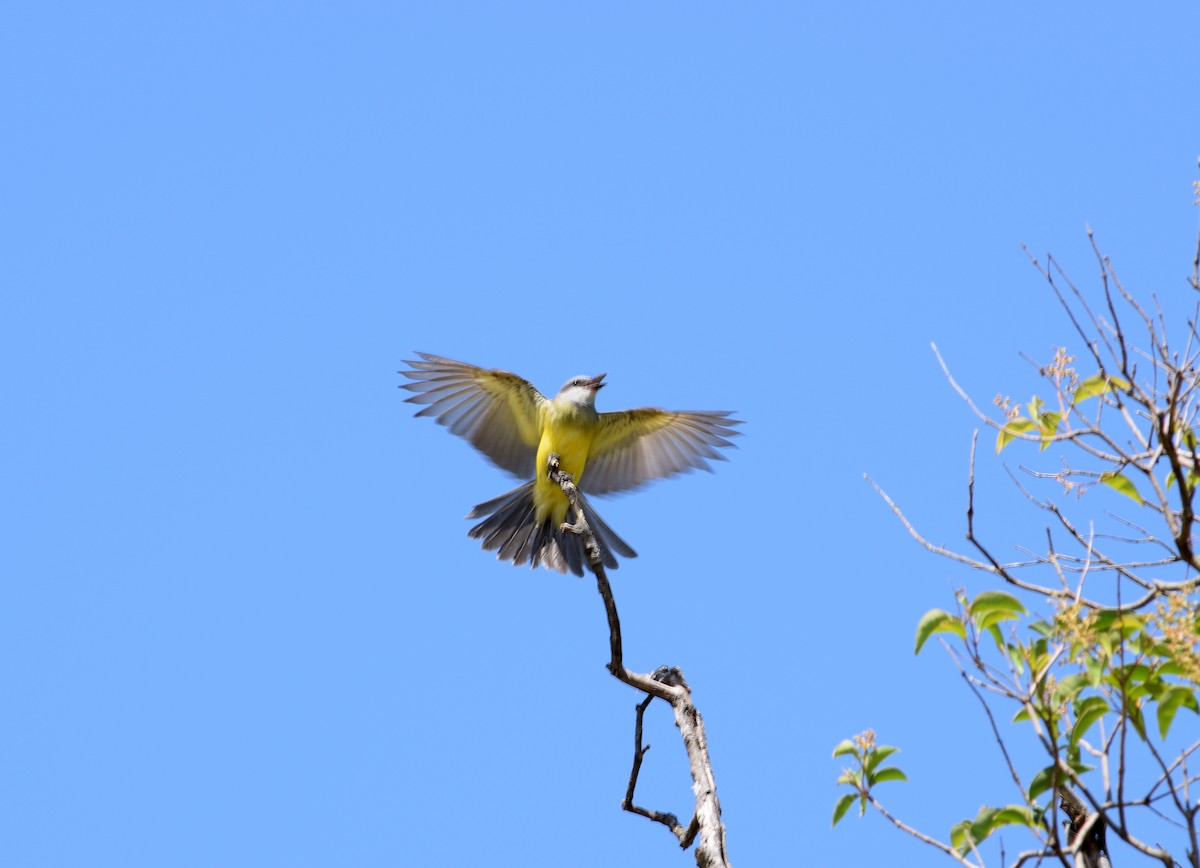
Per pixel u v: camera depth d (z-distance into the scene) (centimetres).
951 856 753
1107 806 712
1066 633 745
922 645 768
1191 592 826
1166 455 883
